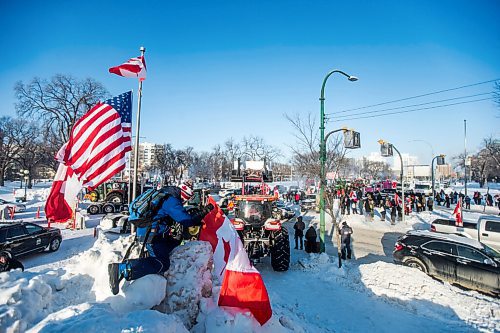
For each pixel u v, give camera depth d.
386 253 12.91
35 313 3.03
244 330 3.38
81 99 36.50
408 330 6.13
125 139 7.71
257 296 3.71
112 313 2.79
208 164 65.44
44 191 34.75
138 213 3.43
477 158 61.97
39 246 11.47
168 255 3.55
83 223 16.75
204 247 3.94
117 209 24.02
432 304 7.21
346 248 11.96
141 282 3.29
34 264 10.49
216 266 4.07
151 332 2.51
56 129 37.78
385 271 8.66
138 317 2.68
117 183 25.23
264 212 10.30
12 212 19.94
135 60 8.12
